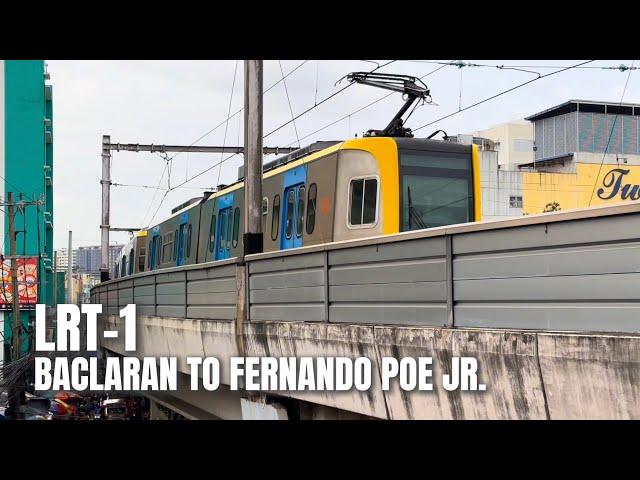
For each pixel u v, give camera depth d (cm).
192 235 2555
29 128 6681
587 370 572
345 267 948
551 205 5731
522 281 651
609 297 571
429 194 1496
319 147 1723
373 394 862
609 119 6081
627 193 5853
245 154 1431
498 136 7469
